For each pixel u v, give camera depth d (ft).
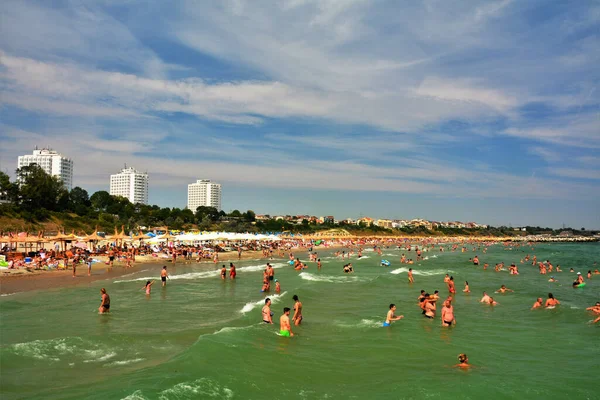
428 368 46.24
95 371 42.55
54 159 629.51
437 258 247.91
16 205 285.64
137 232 312.09
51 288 99.45
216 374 40.32
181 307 80.23
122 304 82.74
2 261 123.54
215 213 557.74
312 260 214.69
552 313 77.56
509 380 42.24
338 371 44.52
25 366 43.60
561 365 47.55
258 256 234.17
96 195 440.45
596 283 127.44
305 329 63.82
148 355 48.52
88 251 171.12
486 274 153.07
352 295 99.35
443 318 67.92
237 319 69.21
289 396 37.09
